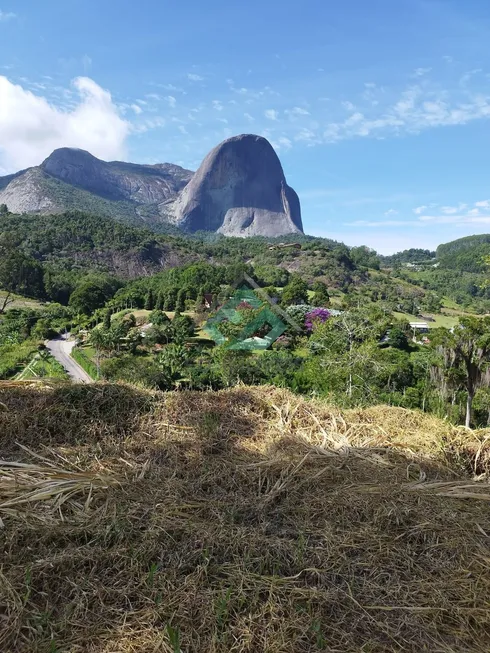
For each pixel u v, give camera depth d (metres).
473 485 2.26
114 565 1.56
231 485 2.20
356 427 3.03
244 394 3.36
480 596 1.49
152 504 1.96
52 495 2.01
